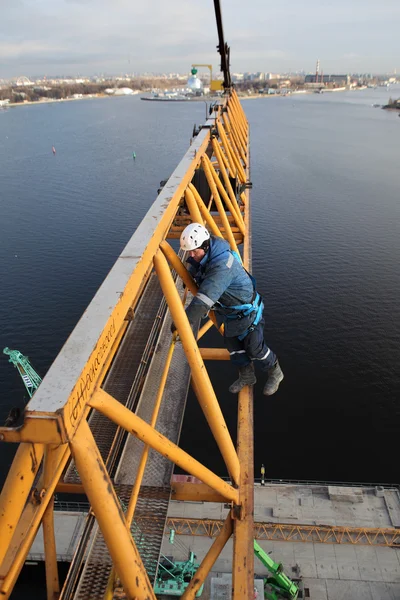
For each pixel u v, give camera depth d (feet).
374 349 118.83
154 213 12.82
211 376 109.09
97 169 284.20
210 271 12.95
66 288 147.84
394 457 91.61
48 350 121.49
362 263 160.15
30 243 179.52
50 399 6.12
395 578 67.97
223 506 77.36
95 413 15.78
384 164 290.97
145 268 10.37
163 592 63.87
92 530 12.79
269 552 72.23
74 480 13.46
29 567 72.74
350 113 598.34
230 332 14.69
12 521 6.45
